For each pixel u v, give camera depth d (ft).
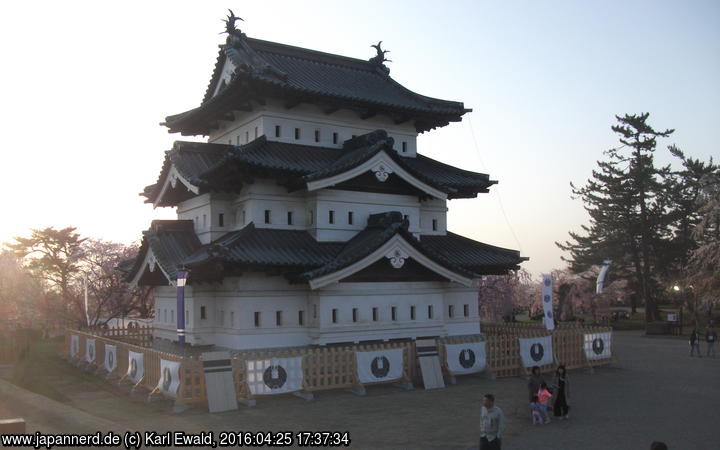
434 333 115.14
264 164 104.83
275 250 103.96
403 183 117.60
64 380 103.60
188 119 128.77
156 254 111.86
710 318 222.89
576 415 76.23
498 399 84.33
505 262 125.49
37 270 252.42
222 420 70.79
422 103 130.82
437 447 60.75
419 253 106.93
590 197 289.33
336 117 123.75
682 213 271.90
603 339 118.11
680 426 69.87
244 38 127.34
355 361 87.51
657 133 278.67
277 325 104.78
